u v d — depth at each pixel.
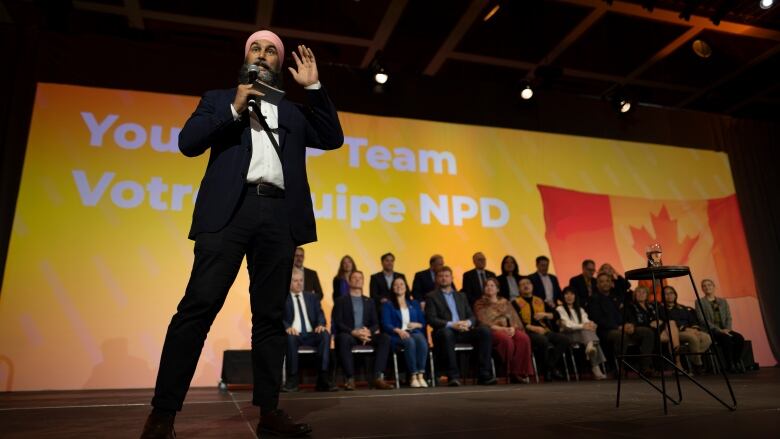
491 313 4.43
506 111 5.80
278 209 1.38
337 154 5.18
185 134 1.36
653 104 6.68
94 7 4.86
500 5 4.91
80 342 4.24
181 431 1.37
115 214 4.54
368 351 4.08
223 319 4.55
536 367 4.53
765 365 5.85
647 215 6.00
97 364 4.24
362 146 5.27
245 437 1.26
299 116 1.56
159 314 4.46
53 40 4.69
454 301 4.42
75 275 4.35
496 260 5.41
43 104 4.57
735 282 6.07
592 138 6.03
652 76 6.14
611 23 5.29
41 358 4.13
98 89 4.72
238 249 1.32
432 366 4.12
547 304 4.87
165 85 4.88
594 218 5.80
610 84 6.30
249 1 4.84
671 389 2.66
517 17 5.18
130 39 5.13
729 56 5.80
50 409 2.14
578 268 5.62
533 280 5.14
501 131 5.73
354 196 5.14
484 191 5.52
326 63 5.33
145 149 4.73
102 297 4.36
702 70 6.03
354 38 5.39
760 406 1.73
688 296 5.89
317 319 4.15
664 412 1.61
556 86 6.30
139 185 4.65
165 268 4.56
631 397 2.23
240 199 1.33
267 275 1.40
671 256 5.95
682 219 6.11
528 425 1.37
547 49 5.66
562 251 5.62
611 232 5.82
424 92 5.57
